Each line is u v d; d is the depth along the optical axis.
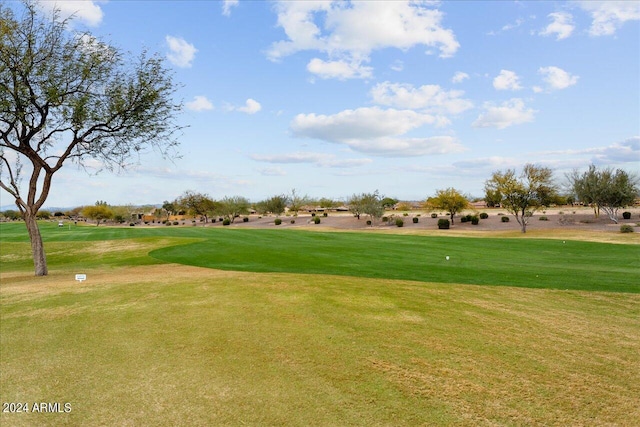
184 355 5.61
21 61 12.91
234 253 20.19
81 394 4.55
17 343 6.22
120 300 8.88
